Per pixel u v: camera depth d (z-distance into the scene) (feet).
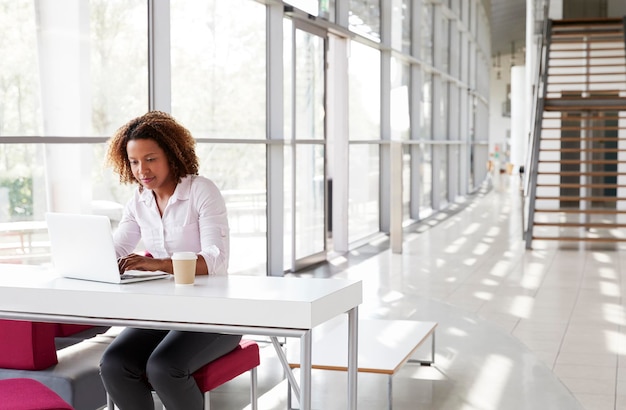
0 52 16.34
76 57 18.60
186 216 11.61
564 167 58.23
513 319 22.89
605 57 50.85
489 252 37.06
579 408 15.12
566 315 23.40
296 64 31.65
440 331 21.40
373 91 44.06
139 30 21.01
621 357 18.78
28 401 9.19
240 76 27.17
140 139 11.34
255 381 12.18
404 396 15.89
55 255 10.70
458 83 67.31
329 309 9.46
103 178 19.53
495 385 16.58
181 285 10.05
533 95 48.49
